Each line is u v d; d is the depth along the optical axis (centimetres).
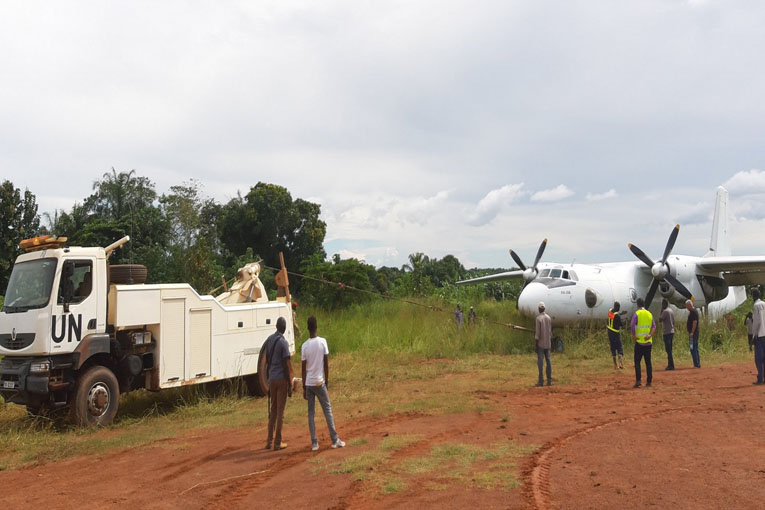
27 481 664
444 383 1269
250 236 3953
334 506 512
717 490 517
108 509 547
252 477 622
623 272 2052
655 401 989
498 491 529
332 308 2722
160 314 1039
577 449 678
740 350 1725
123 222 2530
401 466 623
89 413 932
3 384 951
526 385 1229
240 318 1177
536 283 1889
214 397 1166
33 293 935
